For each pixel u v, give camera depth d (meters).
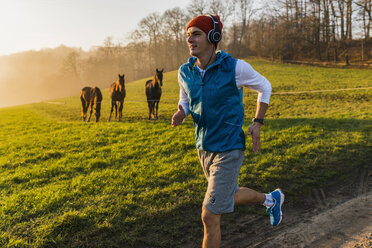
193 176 4.49
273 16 54.50
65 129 10.30
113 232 2.91
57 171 5.12
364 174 4.59
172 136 7.73
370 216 3.05
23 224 3.01
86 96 12.46
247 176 4.36
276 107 14.16
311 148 5.72
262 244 2.68
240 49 64.25
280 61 46.84
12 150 7.35
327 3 44.66
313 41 51.09
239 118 1.89
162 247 2.73
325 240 2.61
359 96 15.85
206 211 1.84
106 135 8.58
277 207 2.34
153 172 4.73
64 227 2.91
